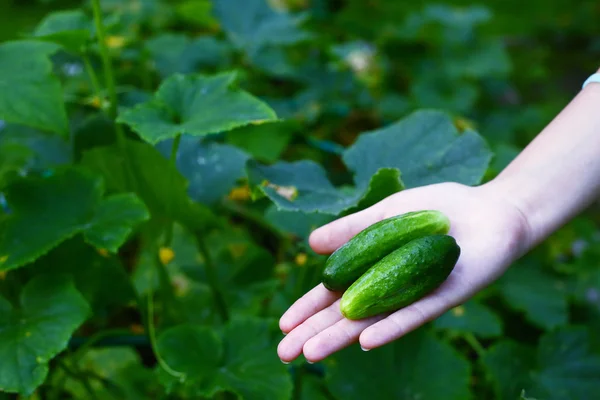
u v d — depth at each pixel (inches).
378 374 26.3
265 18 40.8
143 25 42.5
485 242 24.6
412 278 22.7
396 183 25.2
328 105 40.4
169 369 24.8
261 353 25.6
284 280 32.9
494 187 26.0
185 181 26.7
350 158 28.0
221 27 40.7
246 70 42.5
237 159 29.8
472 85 47.1
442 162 27.0
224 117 24.9
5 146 29.4
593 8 66.6
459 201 25.5
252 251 30.7
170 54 38.6
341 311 22.9
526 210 25.6
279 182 26.4
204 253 28.6
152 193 27.6
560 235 36.4
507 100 50.7
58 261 26.4
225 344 25.9
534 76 56.7
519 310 32.4
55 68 34.5
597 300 33.7
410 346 26.6
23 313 24.3
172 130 24.5
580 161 25.8
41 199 25.5
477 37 49.6
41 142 30.4
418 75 47.7
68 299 24.3
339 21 53.4
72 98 29.9
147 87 37.6
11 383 22.9
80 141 29.4
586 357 29.0
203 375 24.9
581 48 63.6
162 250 29.0
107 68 26.6
